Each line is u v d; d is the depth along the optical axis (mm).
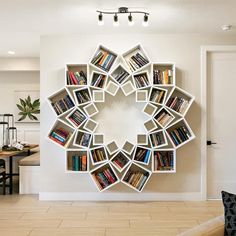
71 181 4180
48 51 4180
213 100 4227
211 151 4227
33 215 3533
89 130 3977
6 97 6504
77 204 3986
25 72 6480
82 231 3041
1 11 3227
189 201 4117
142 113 4164
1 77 6496
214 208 3799
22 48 5160
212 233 1608
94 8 3154
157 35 4152
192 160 4152
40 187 4191
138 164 3965
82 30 3984
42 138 4180
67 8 3146
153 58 4152
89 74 3994
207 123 4223
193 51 4152
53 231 3037
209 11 3230
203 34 4137
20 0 2924
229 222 1648
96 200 4160
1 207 3854
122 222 3305
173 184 4148
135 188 3984
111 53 4082
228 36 4160
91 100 3975
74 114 4012
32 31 4004
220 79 4219
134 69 3977
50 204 3984
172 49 4152
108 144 4000
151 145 3941
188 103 3975
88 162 3977
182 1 2957
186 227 3148
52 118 4172
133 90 3965
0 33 4137
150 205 3936
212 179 4230
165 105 3924
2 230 3061
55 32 4059
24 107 6480
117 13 3273
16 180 5629
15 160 5945
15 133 6441
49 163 4184
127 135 4164
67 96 4027
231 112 4211
